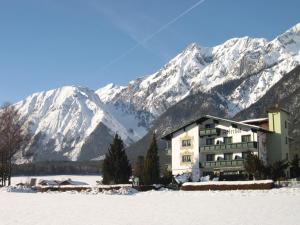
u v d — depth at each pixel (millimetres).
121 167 97625
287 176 94500
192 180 100062
